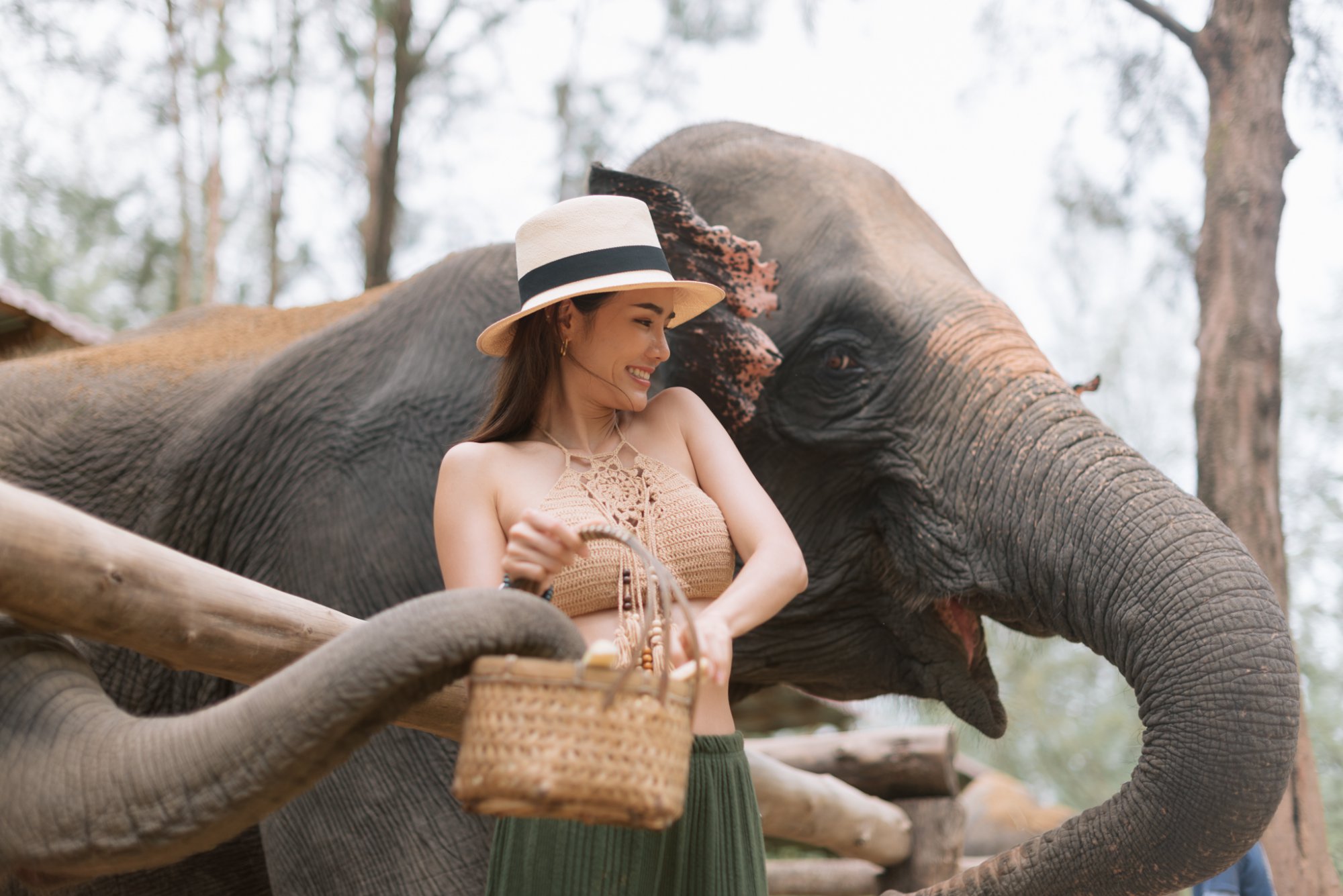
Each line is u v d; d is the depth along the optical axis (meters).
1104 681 15.17
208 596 1.87
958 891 3.22
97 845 1.65
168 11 13.41
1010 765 14.58
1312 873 4.79
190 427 4.26
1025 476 3.65
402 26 10.38
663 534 2.32
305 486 3.96
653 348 2.40
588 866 2.16
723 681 1.99
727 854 2.21
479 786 1.66
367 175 13.48
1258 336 5.20
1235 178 5.34
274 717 1.60
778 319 4.11
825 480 4.08
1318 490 13.28
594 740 1.66
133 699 4.16
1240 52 5.41
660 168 4.44
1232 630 3.09
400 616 1.63
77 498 4.29
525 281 2.40
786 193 4.29
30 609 1.67
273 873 3.74
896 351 3.98
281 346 4.62
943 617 4.07
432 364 4.01
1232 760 2.97
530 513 1.94
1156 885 3.07
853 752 6.75
